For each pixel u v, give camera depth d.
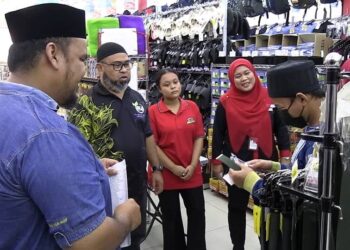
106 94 2.15
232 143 2.68
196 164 2.70
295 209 1.05
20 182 0.76
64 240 0.77
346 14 4.07
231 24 4.11
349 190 0.96
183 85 4.67
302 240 1.03
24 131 0.78
